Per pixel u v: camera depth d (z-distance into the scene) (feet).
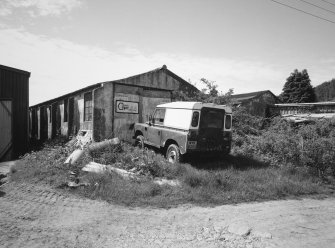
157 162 28.96
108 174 25.00
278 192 24.62
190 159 33.19
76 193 21.57
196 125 29.99
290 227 16.93
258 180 26.96
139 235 14.94
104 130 45.01
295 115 64.44
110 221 16.71
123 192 21.52
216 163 32.55
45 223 15.92
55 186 22.80
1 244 13.07
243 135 49.34
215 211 19.25
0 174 28.45
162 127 34.42
